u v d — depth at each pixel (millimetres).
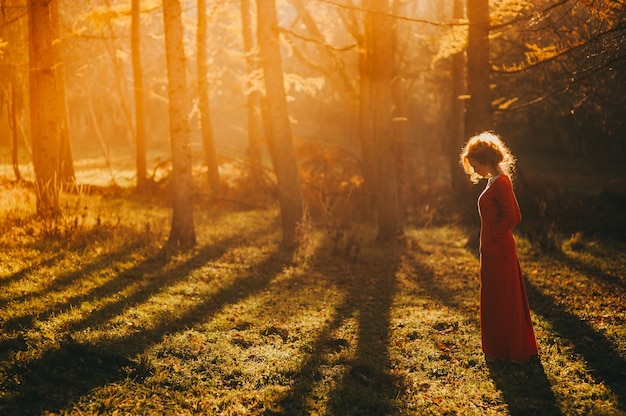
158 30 25703
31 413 3717
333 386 4539
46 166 10422
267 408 4109
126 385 4301
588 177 25047
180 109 9961
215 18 17688
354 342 5684
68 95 32750
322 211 15070
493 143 5020
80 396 4043
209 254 9664
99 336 5148
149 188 17312
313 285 8266
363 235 12672
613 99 11789
